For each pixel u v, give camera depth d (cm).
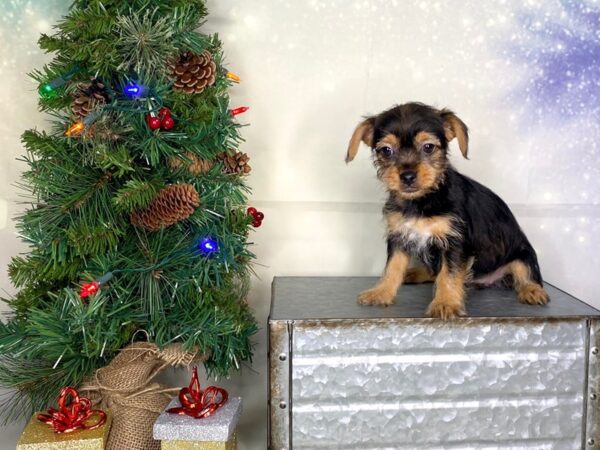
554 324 51
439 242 55
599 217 71
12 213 67
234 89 67
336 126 68
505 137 69
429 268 62
